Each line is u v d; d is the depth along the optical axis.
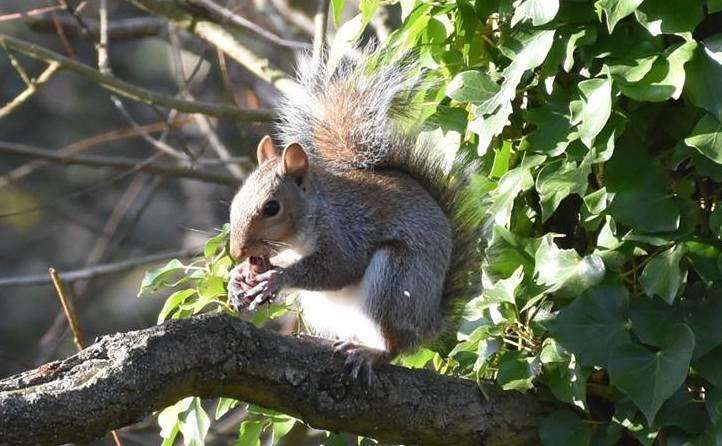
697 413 6.89
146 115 21.67
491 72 7.58
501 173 7.77
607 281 7.05
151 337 6.31
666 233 6.94
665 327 6.83
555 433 7.16
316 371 6.84
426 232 7.95
